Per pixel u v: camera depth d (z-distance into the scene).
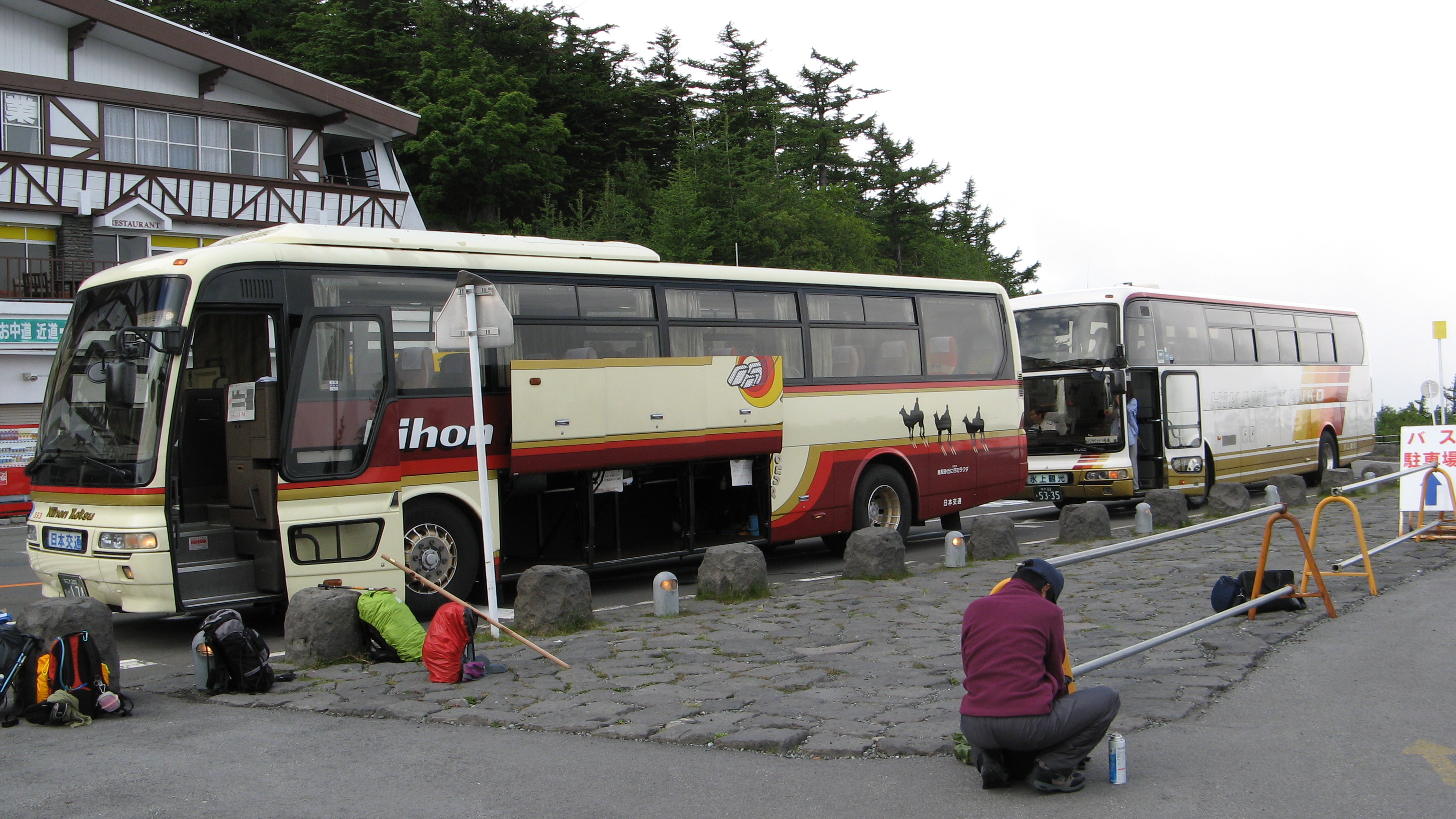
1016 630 5.32
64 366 10.55
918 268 62.03
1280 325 24.25
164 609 9.55
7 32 26.80
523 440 11.07
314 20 43.56
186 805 5.41
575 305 12.11
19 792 5.63
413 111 40.06
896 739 6.13
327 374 10.33
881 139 60.81
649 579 14.14
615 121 50.53
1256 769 5.67
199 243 29.92
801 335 14.26
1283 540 15.08
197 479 10.65
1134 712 6.71
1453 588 11.02
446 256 11.30
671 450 12.34
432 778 5.75
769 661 8.23
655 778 5.68
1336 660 8.03
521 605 9.78
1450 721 6.49
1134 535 16.20
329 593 8.74
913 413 15.45
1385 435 42.72
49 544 10.20
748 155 44.69
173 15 44.81
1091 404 19.62
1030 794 5.36
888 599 10.90
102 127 28.14
